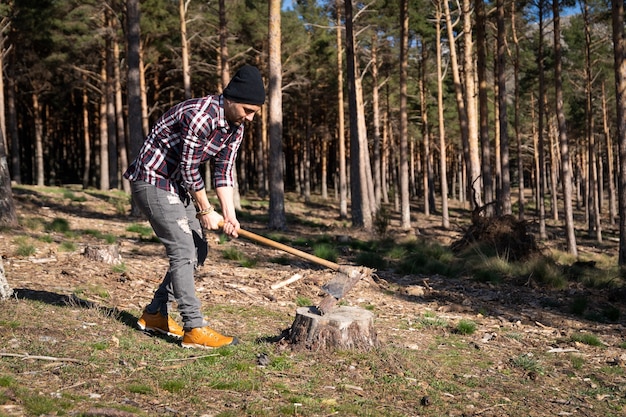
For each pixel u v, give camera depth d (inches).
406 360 200.1
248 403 145.8
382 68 1529.3
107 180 1370.6
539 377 208.8
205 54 1471.5
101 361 163.8
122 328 200.5
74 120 2081.7
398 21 1253.7
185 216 178.2
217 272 358.6
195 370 165.9
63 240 427.8
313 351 193.8
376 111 1483.8
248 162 2305.6
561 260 709.9
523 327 304.5
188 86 1098.1
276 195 792.9
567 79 1653.5
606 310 356.8
